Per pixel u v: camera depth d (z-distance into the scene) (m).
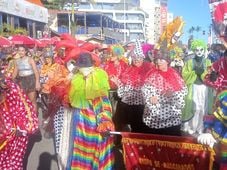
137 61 7.00
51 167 6.70
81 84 5.05
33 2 33.91
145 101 5.71
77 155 5.08
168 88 5.59
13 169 4.13
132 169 4.96
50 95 5.71
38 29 36.38
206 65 8.35
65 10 71.31
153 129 5.75
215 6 3.54
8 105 4.04
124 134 4.99
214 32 3.56
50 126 5.90
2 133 3.99
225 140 3.39
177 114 5.67
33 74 9.98
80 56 5.14
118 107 7.15
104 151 5.07
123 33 106.06
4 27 25.77
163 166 4.75
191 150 4.52
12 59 9.98
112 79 7.40
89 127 5.04
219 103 3.42
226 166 3.41
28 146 7.92
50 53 12.28
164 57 5.63
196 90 8.36
